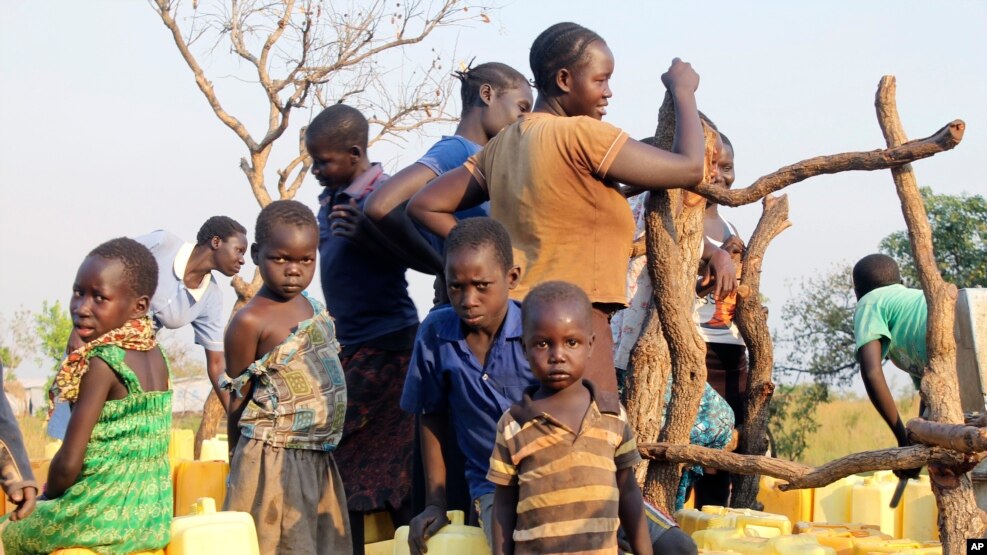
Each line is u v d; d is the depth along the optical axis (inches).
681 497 242.8
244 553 172.1
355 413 219.1
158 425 173.9
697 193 197.8
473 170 182.4
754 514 208.1
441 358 165.8
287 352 187.9
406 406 169.8
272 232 188.9
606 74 179.6
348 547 195.3
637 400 207.3
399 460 221.6
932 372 183.3
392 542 214.4
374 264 220.8
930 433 164.6
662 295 199.6
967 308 216.5
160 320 283.3
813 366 603.2
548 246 169.8
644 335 209.9
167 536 171.8
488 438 163.6
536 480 144.3
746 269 253.1
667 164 170.2
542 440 144.6
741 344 264.4
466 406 165.0
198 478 234.1
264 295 193.2
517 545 145.9
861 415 680.4
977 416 193.0
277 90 430.6
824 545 189.8
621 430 148.7
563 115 181.3
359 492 217.6
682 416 207.2
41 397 749.9
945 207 595.2
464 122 227.0
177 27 416.5
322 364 192.4
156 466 174.1
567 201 168.6
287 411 187.2
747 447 252.8
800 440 508.7
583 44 178.2
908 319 238.7
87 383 167.5
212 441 294.4
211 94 422.9
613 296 170.7
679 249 207.6
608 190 170.9
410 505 221.8
